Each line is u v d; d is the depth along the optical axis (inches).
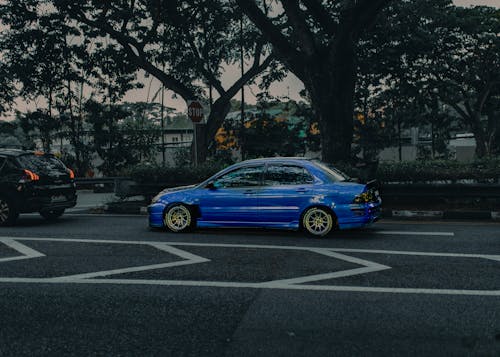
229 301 183.3
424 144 1679.4
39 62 1022.4
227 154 1160.8
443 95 1269.7
